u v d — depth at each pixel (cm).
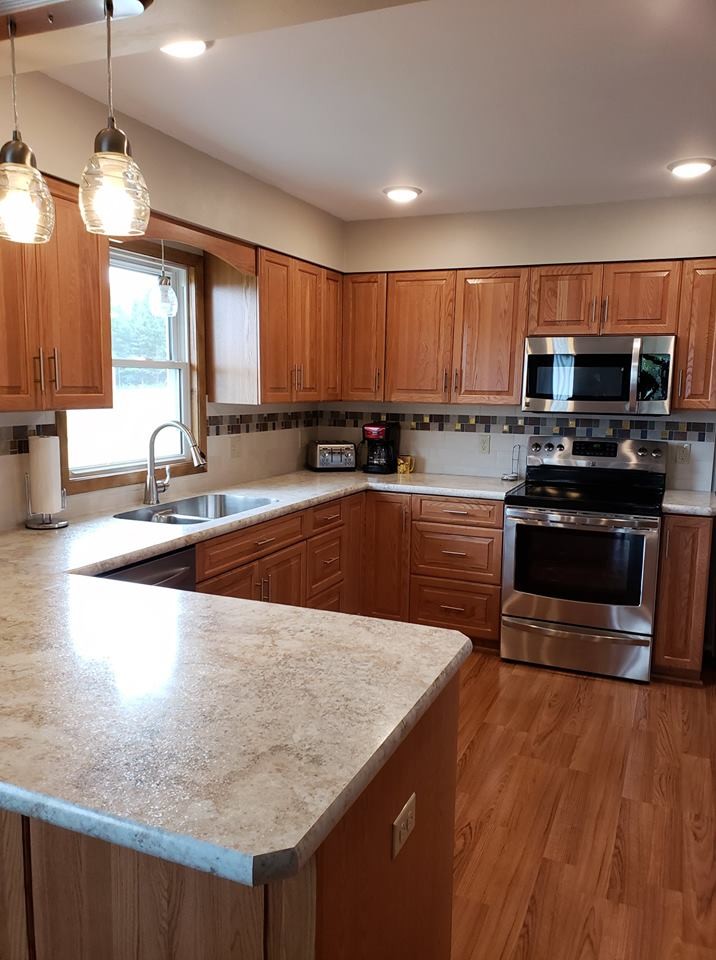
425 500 394
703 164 304
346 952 100
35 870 102
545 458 412
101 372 250
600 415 402
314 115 255
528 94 234
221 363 359
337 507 374
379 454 438
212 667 128
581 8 179
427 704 118
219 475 374
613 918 194
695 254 358
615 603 353
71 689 118
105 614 159
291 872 77
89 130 241
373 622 155
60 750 98
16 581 189
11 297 214
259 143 286
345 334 434
